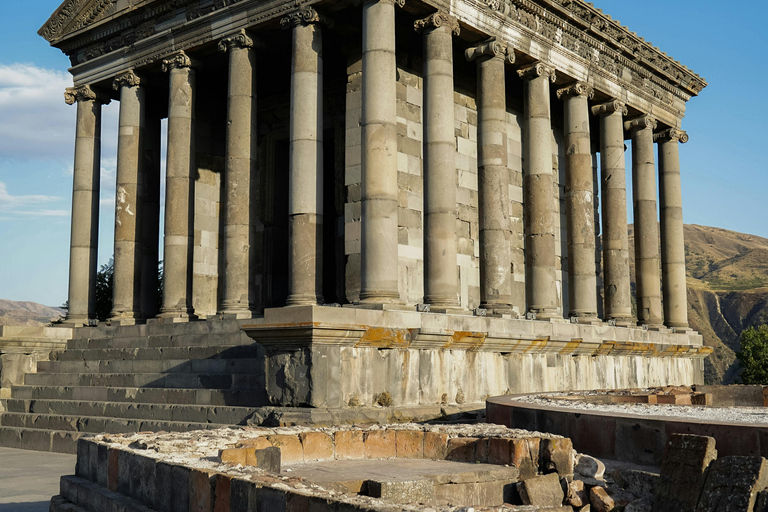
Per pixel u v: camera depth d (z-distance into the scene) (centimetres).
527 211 3067
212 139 3525
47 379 2833
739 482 979
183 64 2970
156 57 3080
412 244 2892
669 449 1111
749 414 1467
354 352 2038
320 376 1944
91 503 1188
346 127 2881
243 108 2755
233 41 2783
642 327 3556
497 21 2914
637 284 3803
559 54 3234
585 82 3369
